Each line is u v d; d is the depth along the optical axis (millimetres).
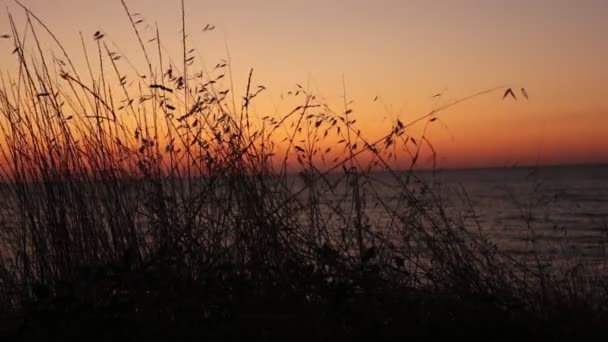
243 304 4629
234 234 5215
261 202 5207
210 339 4488
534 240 7102
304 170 5406
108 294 4543
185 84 5500
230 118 5438
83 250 5207
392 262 5488
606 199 34531
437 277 5164
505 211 21531
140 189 5316
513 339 4656
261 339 4512
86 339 4422
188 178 5418
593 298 5332
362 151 5422
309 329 4559
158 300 4570
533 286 5461
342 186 5402
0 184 5371
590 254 6836
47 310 4426
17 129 5383
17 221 5367
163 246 4855
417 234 5426
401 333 4582
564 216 16562
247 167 5391
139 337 4469
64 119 5414
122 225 5238
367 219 5516
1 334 4688
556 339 4676
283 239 5113
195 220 5215
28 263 5246
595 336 4750
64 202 5270
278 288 4844
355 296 4637
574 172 120500
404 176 5500
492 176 105125
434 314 4844
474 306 4859
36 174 5324
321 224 5379
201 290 4617
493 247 6016
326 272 4949
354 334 4574
